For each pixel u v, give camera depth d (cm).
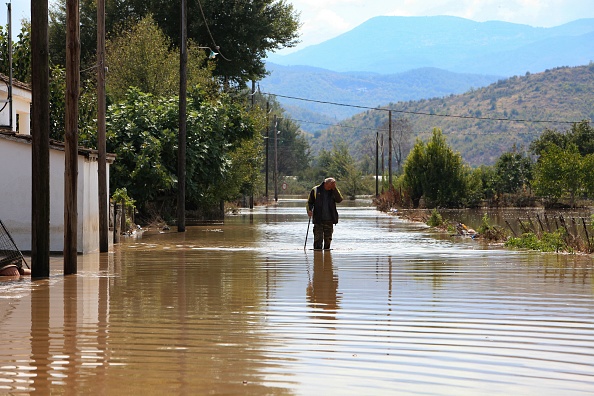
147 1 6109
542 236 2698
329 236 2508
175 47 5994
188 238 3048
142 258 2202
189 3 6084
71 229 1812
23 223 2319
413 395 807
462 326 1149
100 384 842
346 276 1756
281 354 976
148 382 850
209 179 4178
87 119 3769
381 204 6762
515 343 1039
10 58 2458
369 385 841
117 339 1061
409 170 7231
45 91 1780
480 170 7731
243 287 1570
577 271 1855
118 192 3391
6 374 880
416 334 1093
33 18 1773
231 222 4366
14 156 2319
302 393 812
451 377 874
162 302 1377
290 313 1259
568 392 820
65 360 944
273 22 6469
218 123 4238
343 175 13188
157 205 4109
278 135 14975
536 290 1517
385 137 19738
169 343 1036
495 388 832
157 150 3747
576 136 8188
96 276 1770
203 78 5003
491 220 4791
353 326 1149
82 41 6231
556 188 6619
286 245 2697
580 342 1046
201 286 1588
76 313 1263
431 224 4047
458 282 1644
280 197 11575
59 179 2328
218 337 1073
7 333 1102
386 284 1611
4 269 1778
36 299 1415
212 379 862
